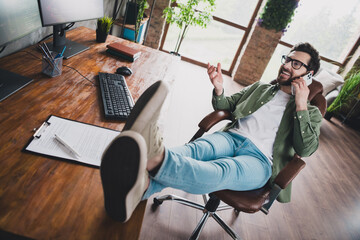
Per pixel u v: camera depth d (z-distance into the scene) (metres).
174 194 1.89
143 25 3.24
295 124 1.36
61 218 0.61
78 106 1.02
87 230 0.60
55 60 1.15
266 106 1.52
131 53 1.62
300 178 2.62
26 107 0.92
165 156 0.79
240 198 1.22
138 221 0.69
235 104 1.67
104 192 0.62
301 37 4.77
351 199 2.52
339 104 4.32
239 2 4.50
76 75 1.26
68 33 1.78
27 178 0.67
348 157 3.36
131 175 0.60
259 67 4.62
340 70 4.97
